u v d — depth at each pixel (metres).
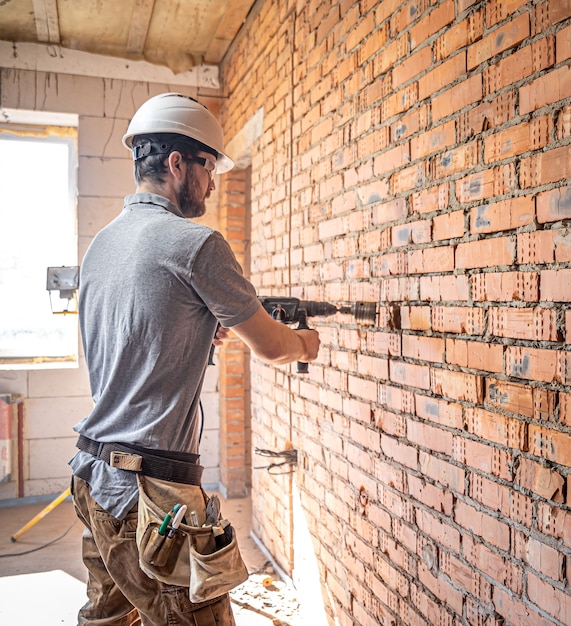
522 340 1.21
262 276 3.08
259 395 3.11
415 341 1.59
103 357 1.38
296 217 2.53
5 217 3.93
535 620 1.17
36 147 3.97
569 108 1.08
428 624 1.53
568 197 1.08
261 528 3.04
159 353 1.29
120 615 1.53
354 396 1.96
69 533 3.26
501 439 1.26
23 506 3.71
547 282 1.14
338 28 2.08
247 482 3.96
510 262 1.24
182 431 1.34
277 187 2.81
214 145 1.49
